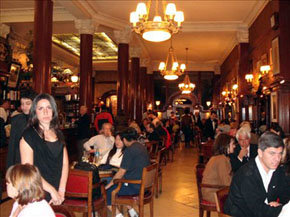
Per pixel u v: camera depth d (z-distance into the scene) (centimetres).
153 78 2233
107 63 2150
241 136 413
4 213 472
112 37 1373
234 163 420
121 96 1235
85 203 363
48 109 262
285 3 791
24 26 1185
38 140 254
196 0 999
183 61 2094
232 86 1578
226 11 1099
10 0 1009
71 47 1698
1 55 1131
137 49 1508
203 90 2211
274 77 841
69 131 941
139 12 712
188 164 1017
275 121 804
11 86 1180
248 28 1218
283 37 784
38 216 181
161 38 770
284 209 191
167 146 1008
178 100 2339
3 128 540
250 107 1120
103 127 569
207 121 1225
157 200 575
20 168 186
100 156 521
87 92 1061
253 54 1138
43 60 779
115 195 408
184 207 532
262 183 225
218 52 1772
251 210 223
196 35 1379
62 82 1459
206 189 381
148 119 1174
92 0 1000
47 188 242
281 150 221
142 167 422
